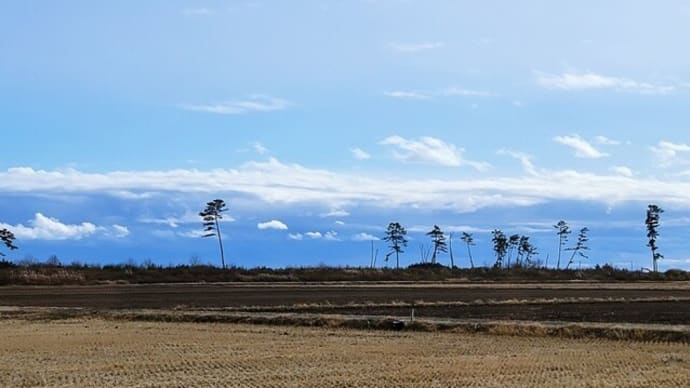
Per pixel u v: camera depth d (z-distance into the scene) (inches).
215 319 1653.5
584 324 1406.3
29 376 917.8
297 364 1006.4
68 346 1201.4
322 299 2235.5
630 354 1099.9
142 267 3826.3
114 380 890.7
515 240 6510.8
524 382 868.6
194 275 3764.8
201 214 5093.5
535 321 1514.5
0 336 1352.1
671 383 863.1
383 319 1523.1
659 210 5733.3
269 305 1990.7
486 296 2383.1
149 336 1349.7
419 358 1061.8
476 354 1109.7
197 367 982.4
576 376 909.8
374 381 875.4
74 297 2389.3
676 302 2132.1
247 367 982.4
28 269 3506.4
